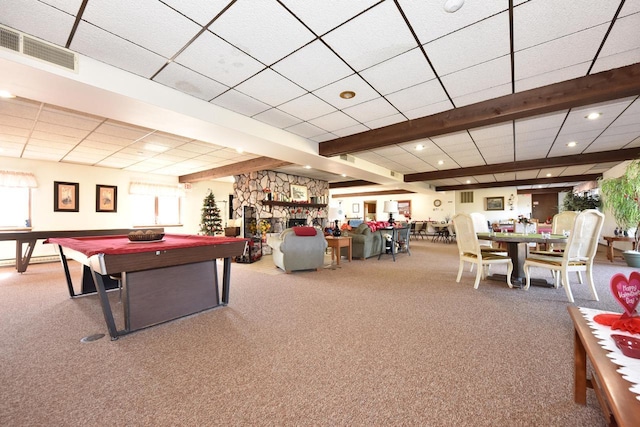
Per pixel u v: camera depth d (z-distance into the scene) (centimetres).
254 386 163
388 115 361
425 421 134
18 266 503
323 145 481
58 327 252
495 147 523
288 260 489
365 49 221
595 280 427
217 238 349
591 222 319
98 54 224
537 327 246
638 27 194
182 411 142
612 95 257
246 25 192
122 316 280
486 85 281
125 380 169
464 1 171
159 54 225
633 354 100
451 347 210
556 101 276
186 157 605
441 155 586
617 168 689
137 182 770
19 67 199
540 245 638
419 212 1284
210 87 282
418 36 206
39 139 466
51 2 168
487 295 350
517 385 162
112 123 392
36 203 616
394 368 181
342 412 140
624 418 69
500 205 1148
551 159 609
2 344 218
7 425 132
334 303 321
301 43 213
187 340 226
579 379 143
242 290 381
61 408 144
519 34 203
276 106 331
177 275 279
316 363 188
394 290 377
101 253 208
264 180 769
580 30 198
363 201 1518
